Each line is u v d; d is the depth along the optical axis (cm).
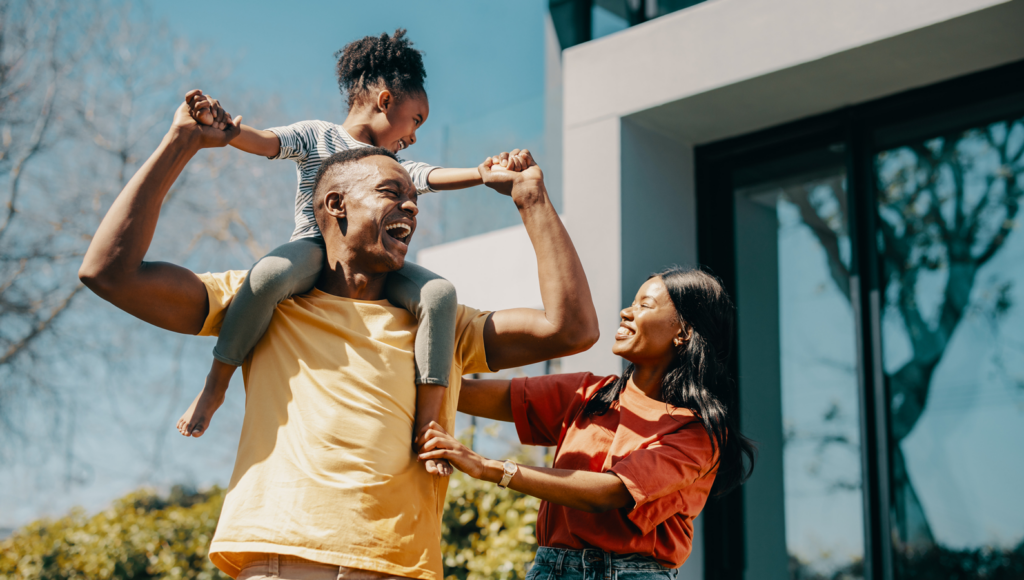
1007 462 417
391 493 199
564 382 286
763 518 472
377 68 270
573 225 498
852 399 463
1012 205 439
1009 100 446
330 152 245
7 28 1299
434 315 216
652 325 268
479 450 800
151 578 717
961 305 445
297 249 218
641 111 494
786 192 511
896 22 419
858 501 450
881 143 482
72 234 1350
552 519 259
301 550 189
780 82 463
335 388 204
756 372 498
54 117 1345
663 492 235
